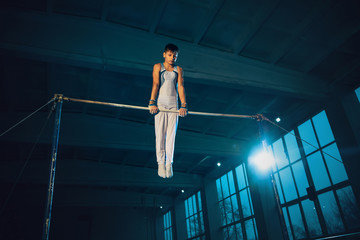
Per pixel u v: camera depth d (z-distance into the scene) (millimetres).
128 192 22312
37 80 10195
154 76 3822
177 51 3859
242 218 14812
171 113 3822
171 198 23016
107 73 9672
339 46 8031
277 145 12750
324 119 10320
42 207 22906
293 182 11656
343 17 7324
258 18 7230
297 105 10859
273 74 9203
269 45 8383
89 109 12461
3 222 18984
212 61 8484
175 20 7438
